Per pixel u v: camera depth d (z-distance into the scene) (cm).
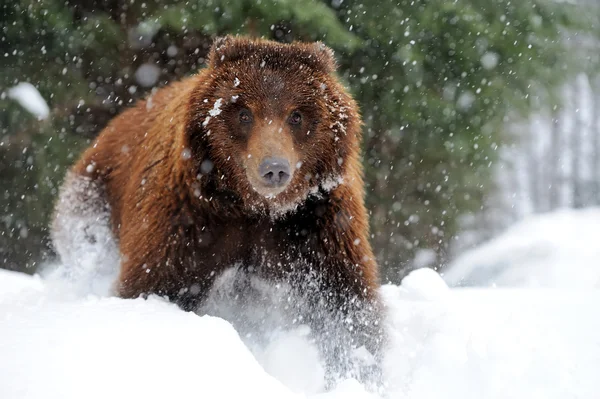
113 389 512
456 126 2217
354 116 936
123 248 948
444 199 2408
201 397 535
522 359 745
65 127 1980
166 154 911
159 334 624
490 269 1894
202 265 905
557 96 2273
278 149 834
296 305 942
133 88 1789
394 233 2384
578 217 2380
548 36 2180
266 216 906
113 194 1102
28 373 513
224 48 908
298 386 855
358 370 888
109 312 700
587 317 896
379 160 2277
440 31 2106
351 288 907
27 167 1891
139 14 1939
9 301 955
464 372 767
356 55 2106
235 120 877
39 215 1938
